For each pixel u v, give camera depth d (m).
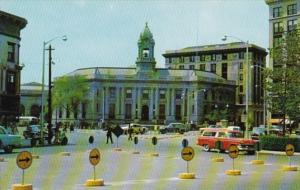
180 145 48.16
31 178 18.95
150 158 30.59
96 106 139.00
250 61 152.88
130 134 59.66
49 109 47.00
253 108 153.12
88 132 90.12
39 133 52.81
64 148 40.62
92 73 141.75
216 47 158.75
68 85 129.00
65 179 18.73
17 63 59.31
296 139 39.03
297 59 43.06
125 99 141.00
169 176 20.36
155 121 139.00
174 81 141.50
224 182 18.31
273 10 101.19
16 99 58.59
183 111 141.00
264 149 39.84
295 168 23.91
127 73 143.88
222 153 37.94
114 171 22.19
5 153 33.31
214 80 145.62
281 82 42.78
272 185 17.52
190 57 165.12
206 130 40.47
